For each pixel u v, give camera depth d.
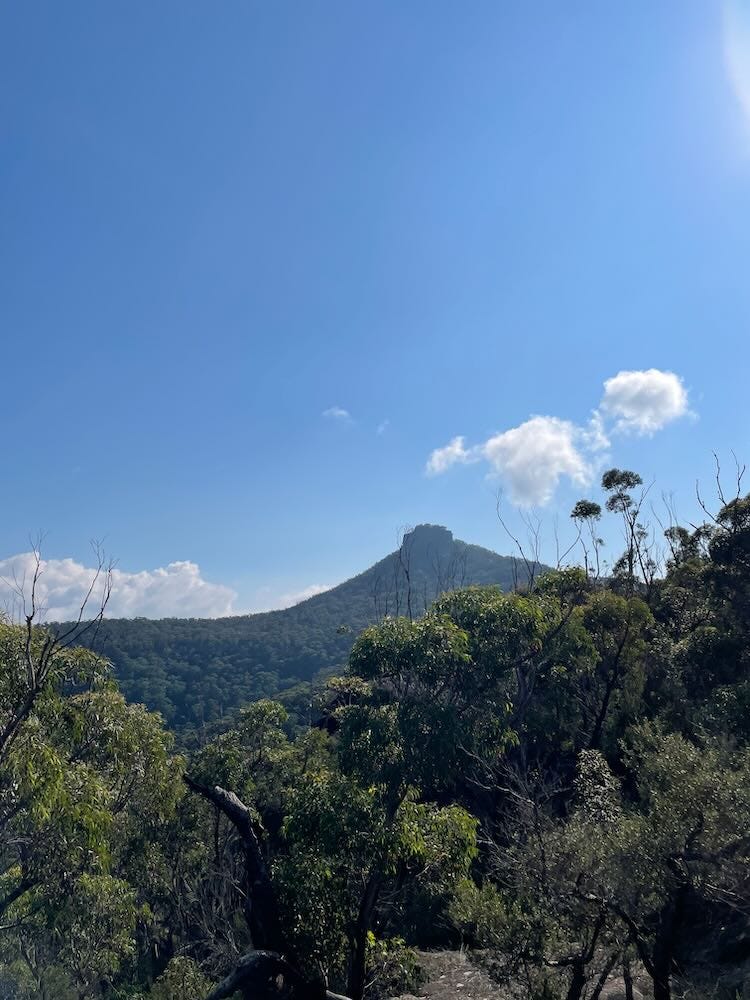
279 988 10.23
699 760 9.24
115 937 15.12
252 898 11.15
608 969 9.57
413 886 14.03
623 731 24.11
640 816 9.23
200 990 17.06
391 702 11.34
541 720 23.52
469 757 11.66
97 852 11.66
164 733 14.48
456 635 11.23
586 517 35.22
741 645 26.77
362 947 11.11
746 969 11.11
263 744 22.77
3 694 10.81
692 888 8.79
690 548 42.94
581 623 25.33
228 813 11.71
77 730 12.12
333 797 11.12
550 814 12.40
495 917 10.00
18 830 11.99
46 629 11.42
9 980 15.76
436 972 15.62
